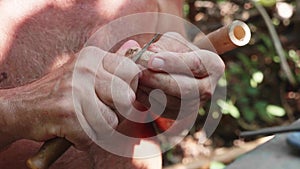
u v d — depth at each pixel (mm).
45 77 723
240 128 2236
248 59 2285
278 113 2236
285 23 2330
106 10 948
